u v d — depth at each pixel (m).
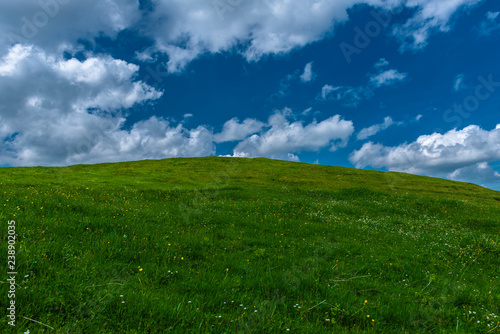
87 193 21.36
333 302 6.06
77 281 5.02
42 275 5.02
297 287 6.66
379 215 24.61
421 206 29.47
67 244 7.16
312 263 9.20
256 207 22.09
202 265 8.12
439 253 13.02
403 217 24.78
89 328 3.92
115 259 7.32
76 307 4.30
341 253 11.55
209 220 15.19
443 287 8.20
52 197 14.45
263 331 4.45
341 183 48.44
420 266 10.77
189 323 4.51
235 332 4.38
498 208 30.77
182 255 8.69
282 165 67.56
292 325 4.79
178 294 5.60
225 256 9.25
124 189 27.58
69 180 34.00
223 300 5.63
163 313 4.56
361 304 6.12
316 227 16.23
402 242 14.93
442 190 45.66
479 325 5.88
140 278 6.09
